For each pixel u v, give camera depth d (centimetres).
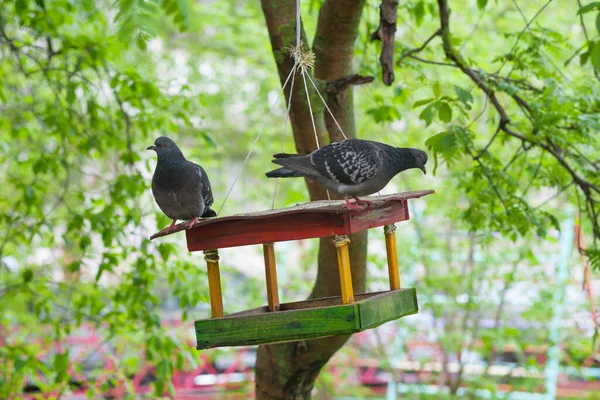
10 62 1004
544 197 1516
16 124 1014
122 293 925
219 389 1491
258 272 1451
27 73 988
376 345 1717
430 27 1264
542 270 1323
